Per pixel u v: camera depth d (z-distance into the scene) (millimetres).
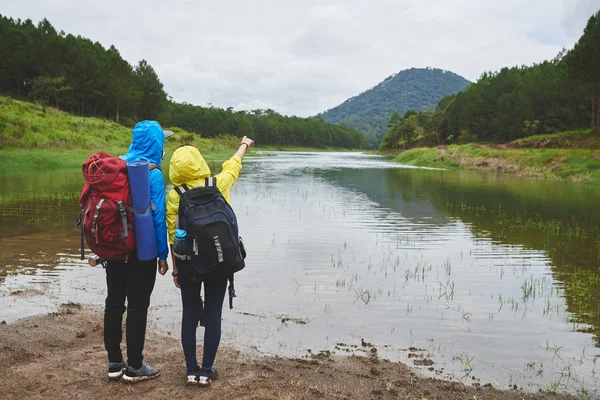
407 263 7277
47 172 23531
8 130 29828
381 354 4027
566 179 24859
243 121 126500
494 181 23875
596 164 25781
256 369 3506
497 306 5352
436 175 28344
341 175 27531
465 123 74875
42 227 9195
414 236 9438
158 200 3021
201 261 2869
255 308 5102
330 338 4344
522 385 3529
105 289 5500
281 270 6715
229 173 3246
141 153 3148
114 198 2840
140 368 3170
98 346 3828
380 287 6004
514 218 11859
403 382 3461
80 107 76250
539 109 58219
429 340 4367
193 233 2867
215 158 45969
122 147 42438
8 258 6812
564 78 53406
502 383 3551
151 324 4480
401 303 5398
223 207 2975
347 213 12391
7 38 70188
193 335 3143
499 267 7109
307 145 156500
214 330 3115
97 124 51281
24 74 71188
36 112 46375
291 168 35031
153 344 3943
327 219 11375
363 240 8977
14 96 72062
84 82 72062
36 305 4887
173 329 4363
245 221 10961
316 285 6020
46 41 74562
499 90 72000
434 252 8062
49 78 63094
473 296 5703
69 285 5617
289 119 167125
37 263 6566
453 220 11461
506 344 4309
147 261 3043
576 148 35250
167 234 3105
